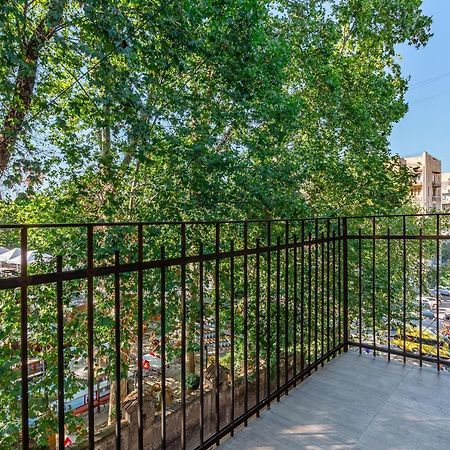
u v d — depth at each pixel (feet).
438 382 8.92
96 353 23.59
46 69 20.88
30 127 19.84
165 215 23.62
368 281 31.86
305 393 8.37
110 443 18.83
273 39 27.66
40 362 21.85
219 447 6.40
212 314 24.20
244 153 28.09
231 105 26.81
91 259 4.62
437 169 119.85
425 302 46.91
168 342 24.97
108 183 23.27
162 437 5.76
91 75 19.76
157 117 22.45
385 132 36.65
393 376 9.27
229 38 23.61
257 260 7.72
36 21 20.24
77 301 22.79
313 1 32.71
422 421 7.15
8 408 18.71
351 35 37.93
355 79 34.96
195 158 23.30
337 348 10.80
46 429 18.97
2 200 21.67
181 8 21.17
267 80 26.07
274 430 6.89
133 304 22.71
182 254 6.01
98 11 17.90
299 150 30.48
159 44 20.94
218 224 6.68
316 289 9.61
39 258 22.57
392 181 34.58
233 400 6.93
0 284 3.72
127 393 27.53
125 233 21.21
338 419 7.25
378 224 35.73
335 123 32.58
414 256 38.22
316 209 31.55
